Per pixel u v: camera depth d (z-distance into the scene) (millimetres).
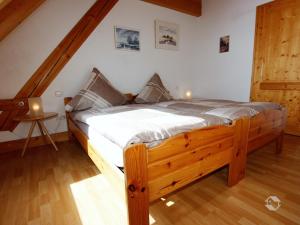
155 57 3561
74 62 2760
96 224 1195
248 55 3285
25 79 2463
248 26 3221
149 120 1456
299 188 1539
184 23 3863
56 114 2479
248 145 1719
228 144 1496
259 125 1805
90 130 1728
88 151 1807
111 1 2908
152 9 3377
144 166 1023
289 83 2850
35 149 2529
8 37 2301
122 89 3248
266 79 3121
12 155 2334
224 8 3521
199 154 1304
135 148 976
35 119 2195
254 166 1928
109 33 2984
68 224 1199
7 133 2457
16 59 2381
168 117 1543
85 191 1554
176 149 1161
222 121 1540
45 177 1793
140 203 1049
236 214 1255
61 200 1440
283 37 2852
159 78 3387
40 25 2465
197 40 4113
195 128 1313
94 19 2809
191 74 4180
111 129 1286
